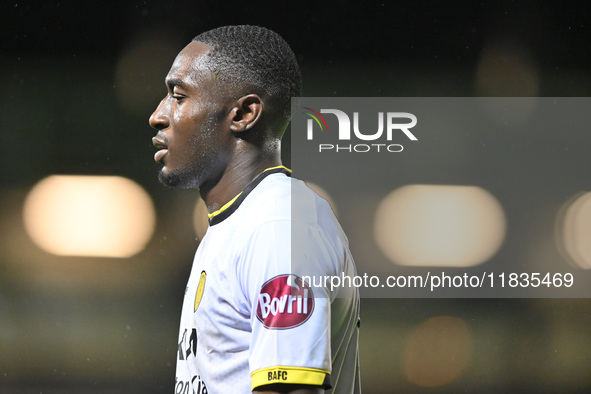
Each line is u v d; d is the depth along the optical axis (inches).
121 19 1592.0
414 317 1343.5
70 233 1674.5
